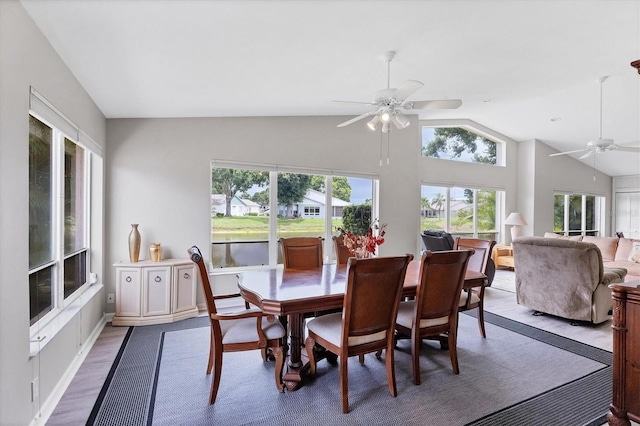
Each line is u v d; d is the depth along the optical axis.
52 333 2.23
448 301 2.58
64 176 2.79
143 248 4.02
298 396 2.31
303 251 3.56
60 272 2.66
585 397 2.32
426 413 2.12
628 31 2.94
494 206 7.77
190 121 4.25
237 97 3.69
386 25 2.47
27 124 1.90
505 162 7.75
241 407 2.18
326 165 5.14
